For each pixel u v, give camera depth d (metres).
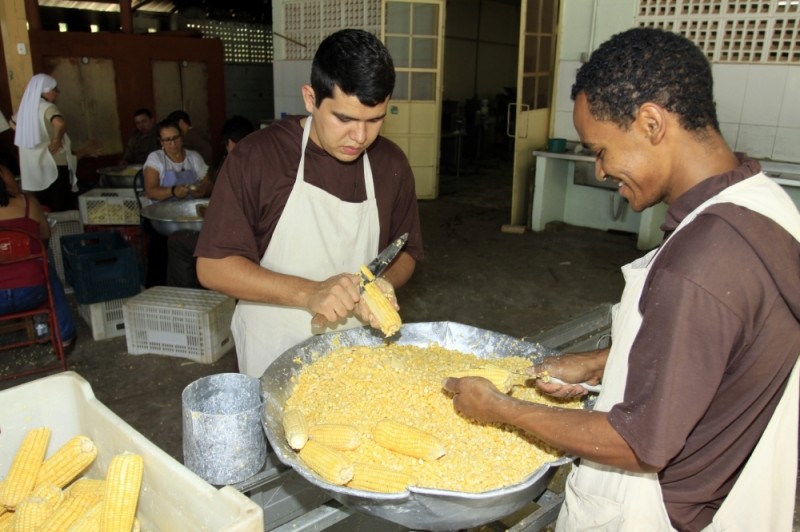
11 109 6.98
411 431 1.31
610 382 1.14
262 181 1.78
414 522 1.18
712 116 1.04
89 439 1.57
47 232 3.96
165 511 1.33
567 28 7.34
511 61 16.22
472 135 12.99
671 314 0.96
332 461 1.22
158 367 4.03
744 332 0.97
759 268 0.95
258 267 1.75
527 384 1.62
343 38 1.53
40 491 1.48
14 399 1.54
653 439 0.96
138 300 4.15
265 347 1.99
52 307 3.82
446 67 14.27
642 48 1.02
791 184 5.55
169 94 9.62
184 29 11.49
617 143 1.06
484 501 1.09
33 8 8.42
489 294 5.45
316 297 1.61
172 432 3.33
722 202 0.99
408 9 8.61
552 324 4.83
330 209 1.84
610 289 5.61
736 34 6.07
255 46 12.99
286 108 10.04
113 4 11.25
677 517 1.20
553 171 7.51
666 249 1.02
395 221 2.09
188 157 5.30
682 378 0.95
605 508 1.24
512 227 7.52
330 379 1.59
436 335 1.87
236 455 1.39
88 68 8.85
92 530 1.36
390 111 8.94
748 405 1.08
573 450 1.09
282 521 1.79
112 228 5.37
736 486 1.14
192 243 4.52
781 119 6.00
